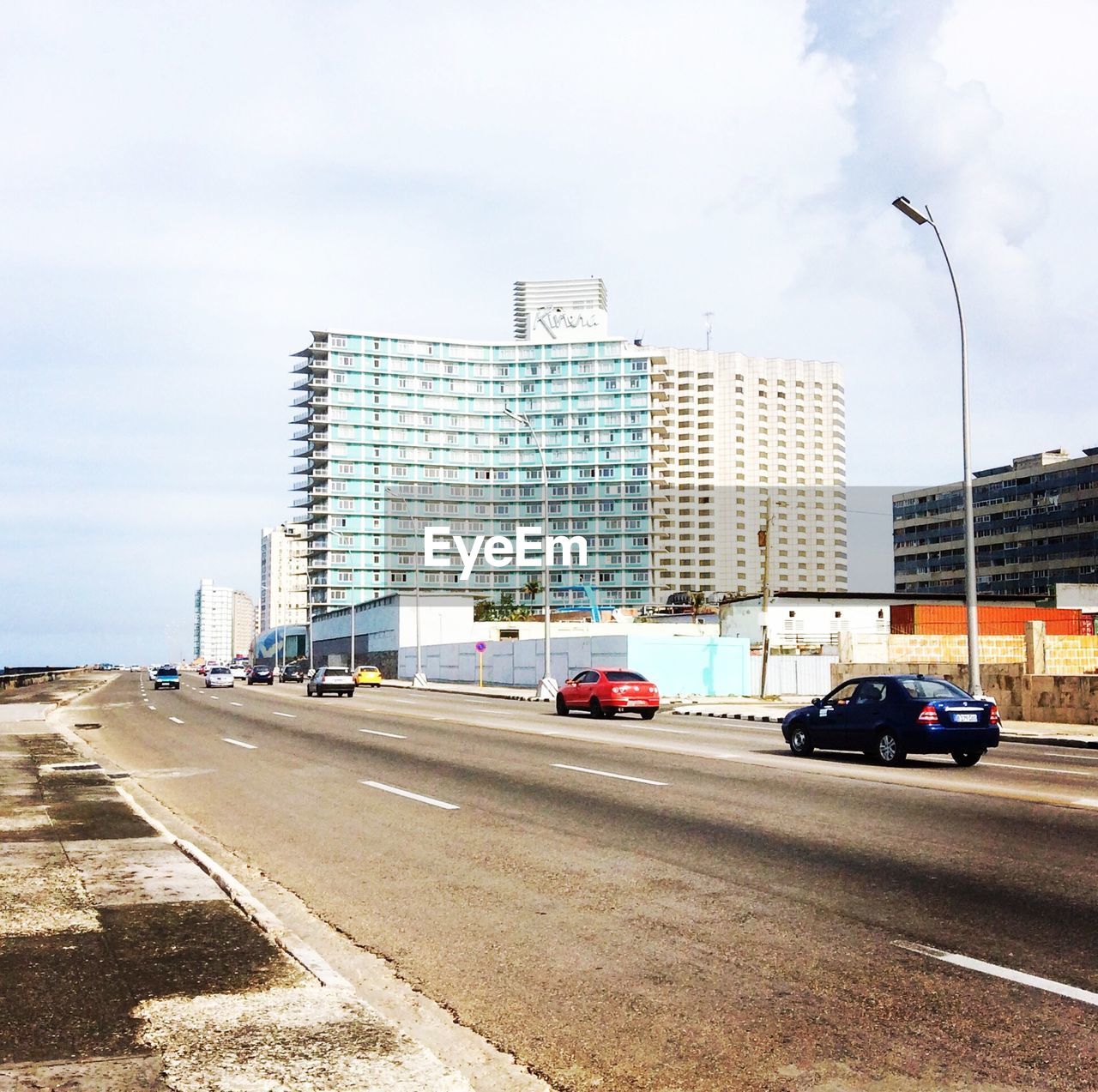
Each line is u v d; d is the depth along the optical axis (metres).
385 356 180.88
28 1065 4.40
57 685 78.06
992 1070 4.62
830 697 18.61
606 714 32.78
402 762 18.03
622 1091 4.46
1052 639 33.41
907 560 162.00
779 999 5.55
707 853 9.56
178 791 14.83
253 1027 4.89
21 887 7.86
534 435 186.25
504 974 6.05
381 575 177.50
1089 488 134.50
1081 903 7.53
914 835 10.32
